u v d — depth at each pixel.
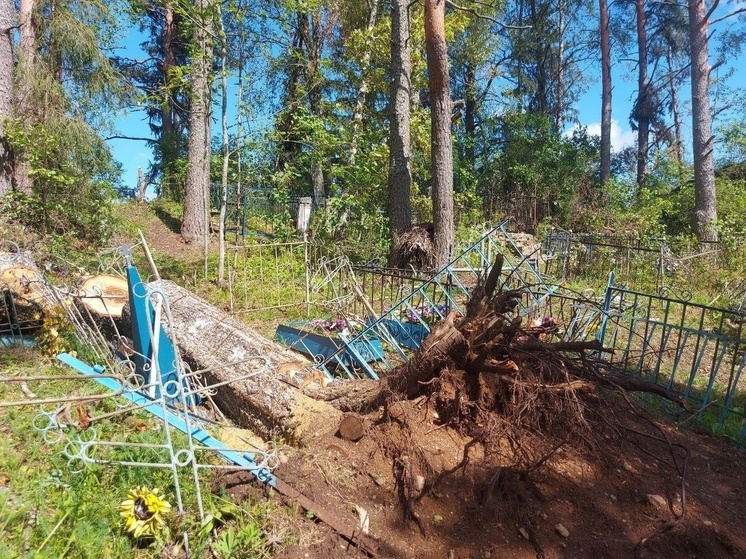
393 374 3.70
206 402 4.45
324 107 14.87
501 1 20.77
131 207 17.70
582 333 6.03
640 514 3.07
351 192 13.98
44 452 3.10
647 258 11.23
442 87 11.29
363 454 3.29
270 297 8.80
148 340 4.13
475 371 3.46
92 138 11.27
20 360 4.62
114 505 2.71
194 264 11.41
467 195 18.66
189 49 9.40
